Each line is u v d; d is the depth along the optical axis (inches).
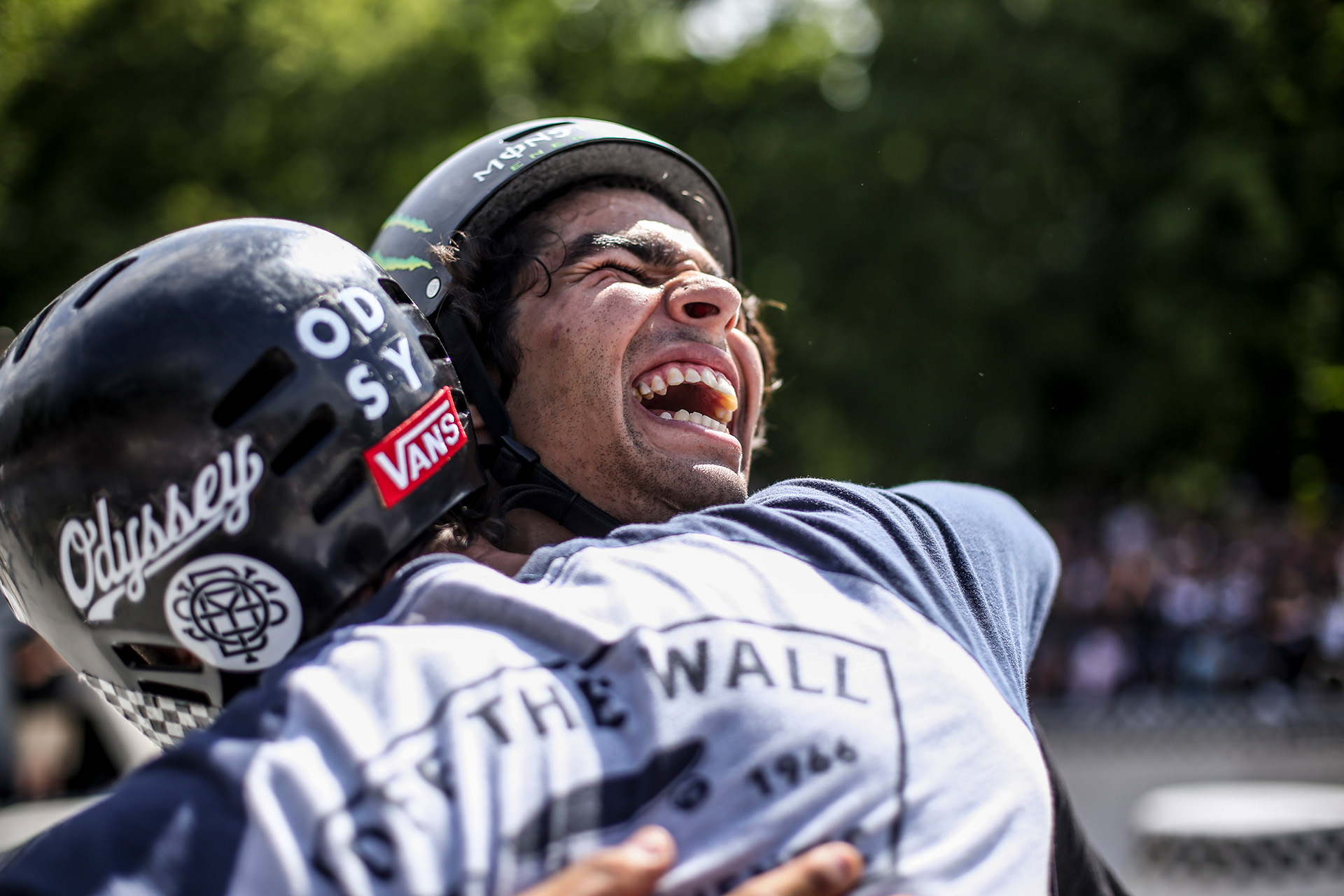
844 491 44.5
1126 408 511.2
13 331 430.9
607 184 63.1
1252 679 362.3
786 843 30.2
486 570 37.8
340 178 419.8
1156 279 502.9
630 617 34.5
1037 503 544.4
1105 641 360.8
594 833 29.7
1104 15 480.4
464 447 46.6
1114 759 234.7
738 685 32.5
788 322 477.7
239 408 41.4
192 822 29.2
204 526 40.5
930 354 492.1
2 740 185.8
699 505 57.6
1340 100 499.5
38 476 41.7
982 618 41.8
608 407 55.9
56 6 219.0
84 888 28.3
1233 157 475.5
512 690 32.0
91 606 42.0
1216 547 419.2
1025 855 32.7
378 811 29.0
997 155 493.7
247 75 443.8
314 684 32.1
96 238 426.3
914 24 474.9
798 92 503.8
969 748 33.9
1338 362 533.0
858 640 35.3
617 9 466.6
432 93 416.2
